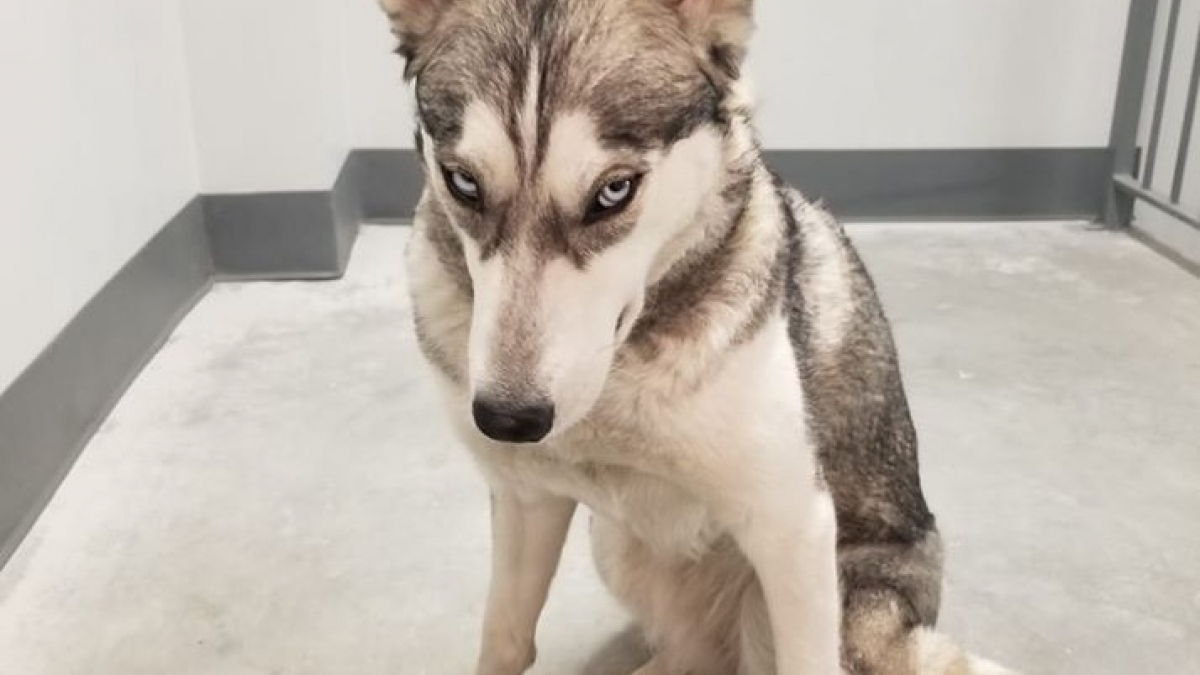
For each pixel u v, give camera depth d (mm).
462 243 639
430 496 1165
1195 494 1169
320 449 1248
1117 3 1949
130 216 1442
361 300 1673
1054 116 2014
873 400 812
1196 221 1782
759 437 660
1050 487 1183
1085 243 1929
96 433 1272
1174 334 1558
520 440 572
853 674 795
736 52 628
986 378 1423
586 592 1037
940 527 1111
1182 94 1931
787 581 704
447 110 581
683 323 643
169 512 1127
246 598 1007
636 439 668
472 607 1002
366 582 1032
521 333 564
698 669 882
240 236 1735
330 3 1821
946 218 2035
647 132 574
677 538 750
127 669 917
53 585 1015
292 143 1703
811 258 781
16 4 1162
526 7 575
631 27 577
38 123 1203
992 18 1965
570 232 573
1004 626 978
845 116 2012
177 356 1477
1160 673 925
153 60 1561
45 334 1179
